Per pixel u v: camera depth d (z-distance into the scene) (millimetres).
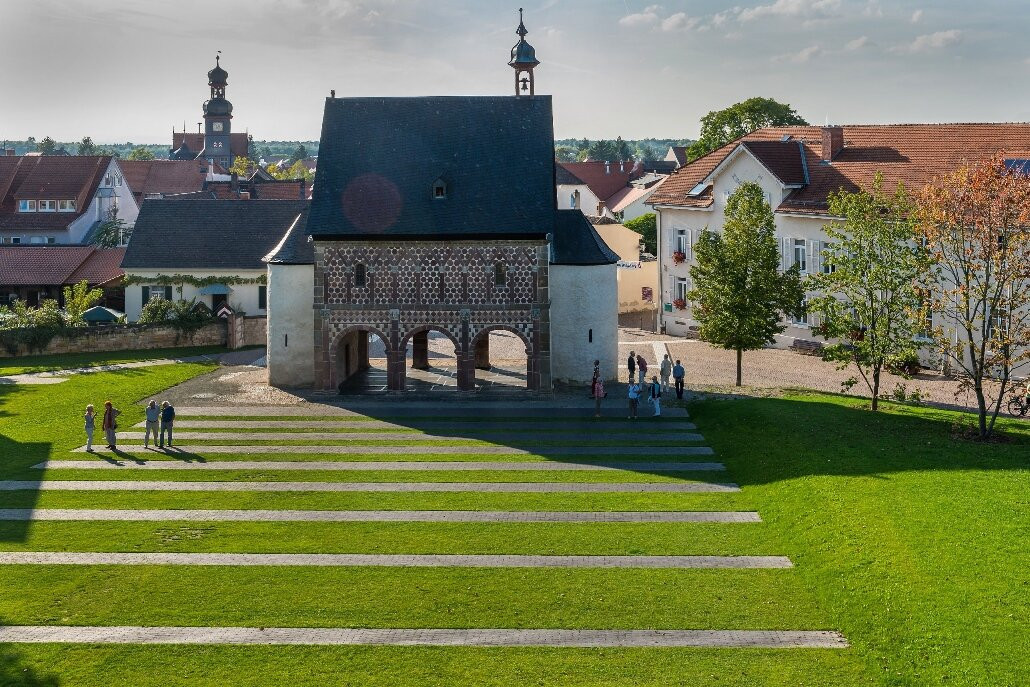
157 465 39000
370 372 61469
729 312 52406
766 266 52188
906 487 31688
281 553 29094
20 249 93562
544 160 55188
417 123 56625
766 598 25344
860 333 46656
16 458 40219
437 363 64875
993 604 22844
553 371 56500
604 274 56156
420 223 53344
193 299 80000
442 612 24875
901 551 26125
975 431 39469
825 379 56031
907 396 47344
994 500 29844
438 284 53625
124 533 30859
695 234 75312
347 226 53469
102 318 74312
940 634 21844
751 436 41156
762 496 33500
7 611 24969
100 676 21672
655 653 22469
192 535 30672
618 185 168625
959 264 41906
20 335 67125
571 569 27625
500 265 53312
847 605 24234
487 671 21766
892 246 43812
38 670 21906
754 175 68062
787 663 21828
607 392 53875
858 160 64438
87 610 25062
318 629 24000
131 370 61812
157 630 23938
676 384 51000
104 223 116312
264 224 82625
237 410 49750
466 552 29047
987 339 39062
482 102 57125
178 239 81500
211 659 22422
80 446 42344
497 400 52094
